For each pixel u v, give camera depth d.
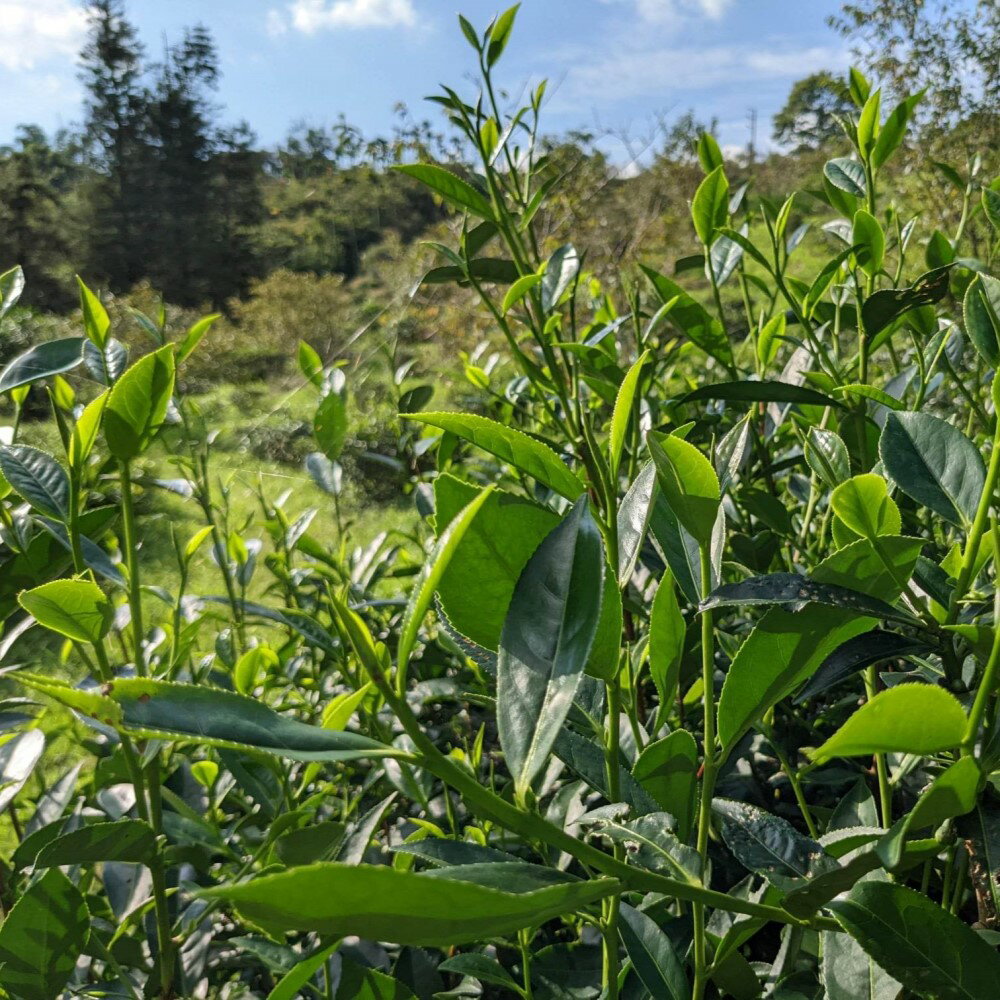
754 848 0.65
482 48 1.57
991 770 0.58
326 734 0.46
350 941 1.31
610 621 0.64
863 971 0.71
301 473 9.54
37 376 0.96
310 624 1.54
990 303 0.71
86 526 1.25
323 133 56.38
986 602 0.71
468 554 0.60
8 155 43.47
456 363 11.25
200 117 48.06
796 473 1.92
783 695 0.68
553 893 0.44
